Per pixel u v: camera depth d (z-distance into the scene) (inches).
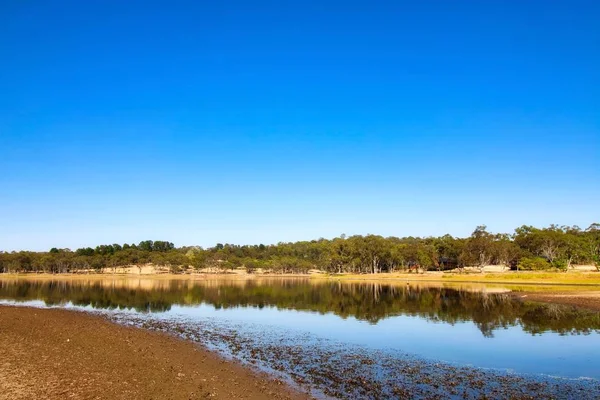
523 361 1066.7
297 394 807.1
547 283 3966.5
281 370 986.7
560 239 6240.2
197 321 1849.2
